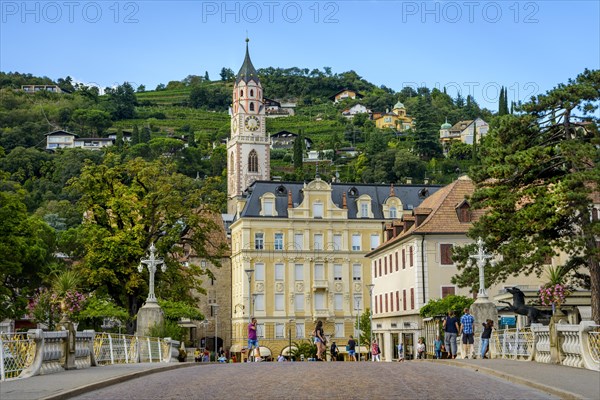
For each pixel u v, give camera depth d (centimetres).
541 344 3284
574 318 5988
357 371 2839
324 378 2514
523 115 5019
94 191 7169
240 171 19375
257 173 19450
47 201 18900
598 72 5031
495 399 1927
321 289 11856
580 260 5019
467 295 8175
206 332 12638
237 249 12138
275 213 11906
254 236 11781
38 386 2202
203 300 12738
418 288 8200
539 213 4872
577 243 4775
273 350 11638
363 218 12062
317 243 11950
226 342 12725
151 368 3055
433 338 7044
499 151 5044
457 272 8231
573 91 4962
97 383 2292
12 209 7025
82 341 3231
